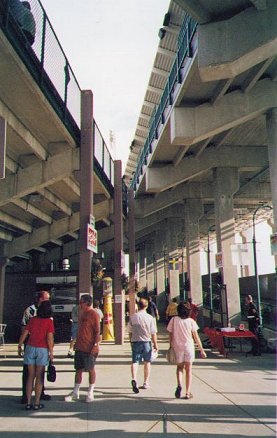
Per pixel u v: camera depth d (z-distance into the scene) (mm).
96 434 5719
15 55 9344
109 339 21031
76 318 13758
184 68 14734
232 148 22938
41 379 7328
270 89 16188
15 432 5820
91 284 11812
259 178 28297
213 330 15531
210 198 30094
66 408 7211
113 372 11227
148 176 23312
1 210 20844
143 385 8961
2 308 22625
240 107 16062
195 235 29938
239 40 10992
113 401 7730
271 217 44781
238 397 8023
